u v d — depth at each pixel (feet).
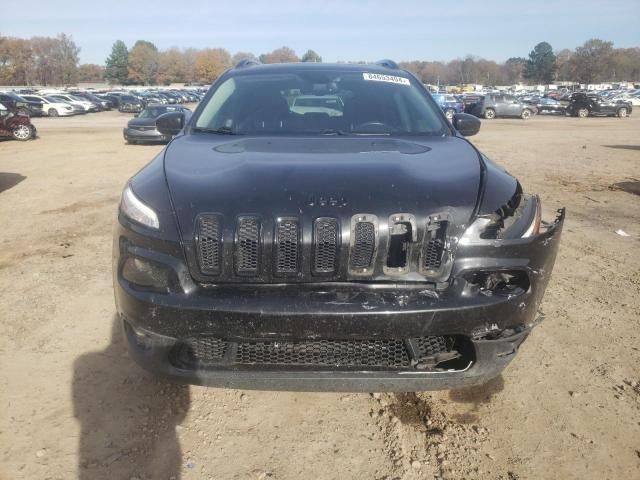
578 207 25.02
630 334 11.91
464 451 8.23
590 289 14.49
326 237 7.40
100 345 11.27
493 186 8.30
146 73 434.71
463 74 465.06
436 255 7.58
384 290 7.50
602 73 412.36
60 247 18.31
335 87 12.41
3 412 8.98
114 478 7.57
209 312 7.22
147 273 7.68
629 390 9.81
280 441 8.42
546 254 8.07
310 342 7.56
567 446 8.34
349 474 7.75
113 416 8.92
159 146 59.21
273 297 7.30
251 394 9.61
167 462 7.92
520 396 9.61
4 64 350.84
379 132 11.13
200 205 7.64
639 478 7.71
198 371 7.60
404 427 8.80
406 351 7.66
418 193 7.80
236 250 7.36
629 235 20.10
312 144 9.99
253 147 9.70
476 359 7.72
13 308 13.07
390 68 13.75
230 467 7.85
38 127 95.66
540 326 12.25
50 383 9.86
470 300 7.43
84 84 464.24
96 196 27.76
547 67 456.04
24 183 31.99
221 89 12.62
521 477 7.71
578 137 67.92
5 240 19.26
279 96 12.10
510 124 97.30
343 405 9.36
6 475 7.58
